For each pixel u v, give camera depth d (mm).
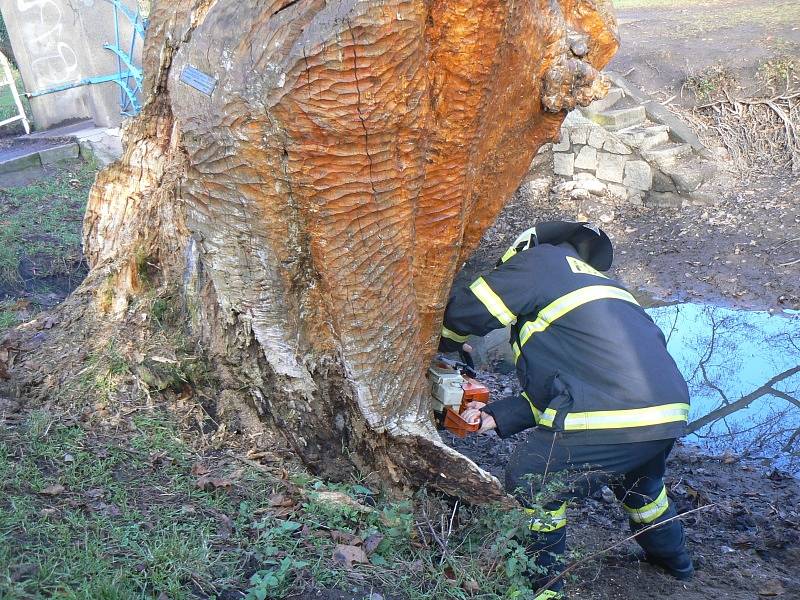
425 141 2699
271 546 2607
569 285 3133
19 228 6590
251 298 3008
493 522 2939
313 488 3021
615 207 9477
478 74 2615
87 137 8508
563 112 3250
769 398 5711
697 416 5559
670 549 3412
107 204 4039
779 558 3783
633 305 3207
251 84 2576
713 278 7730
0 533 2381
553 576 3115
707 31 11539
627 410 2975
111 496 2770
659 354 3084
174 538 2553
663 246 8469
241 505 2816
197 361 3299
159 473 2963
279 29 2516
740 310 7168
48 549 2359
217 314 3193
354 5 2363
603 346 3029
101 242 4082
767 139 9586
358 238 2779
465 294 3193
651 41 11367
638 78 10523
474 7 2479
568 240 3523
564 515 3123
